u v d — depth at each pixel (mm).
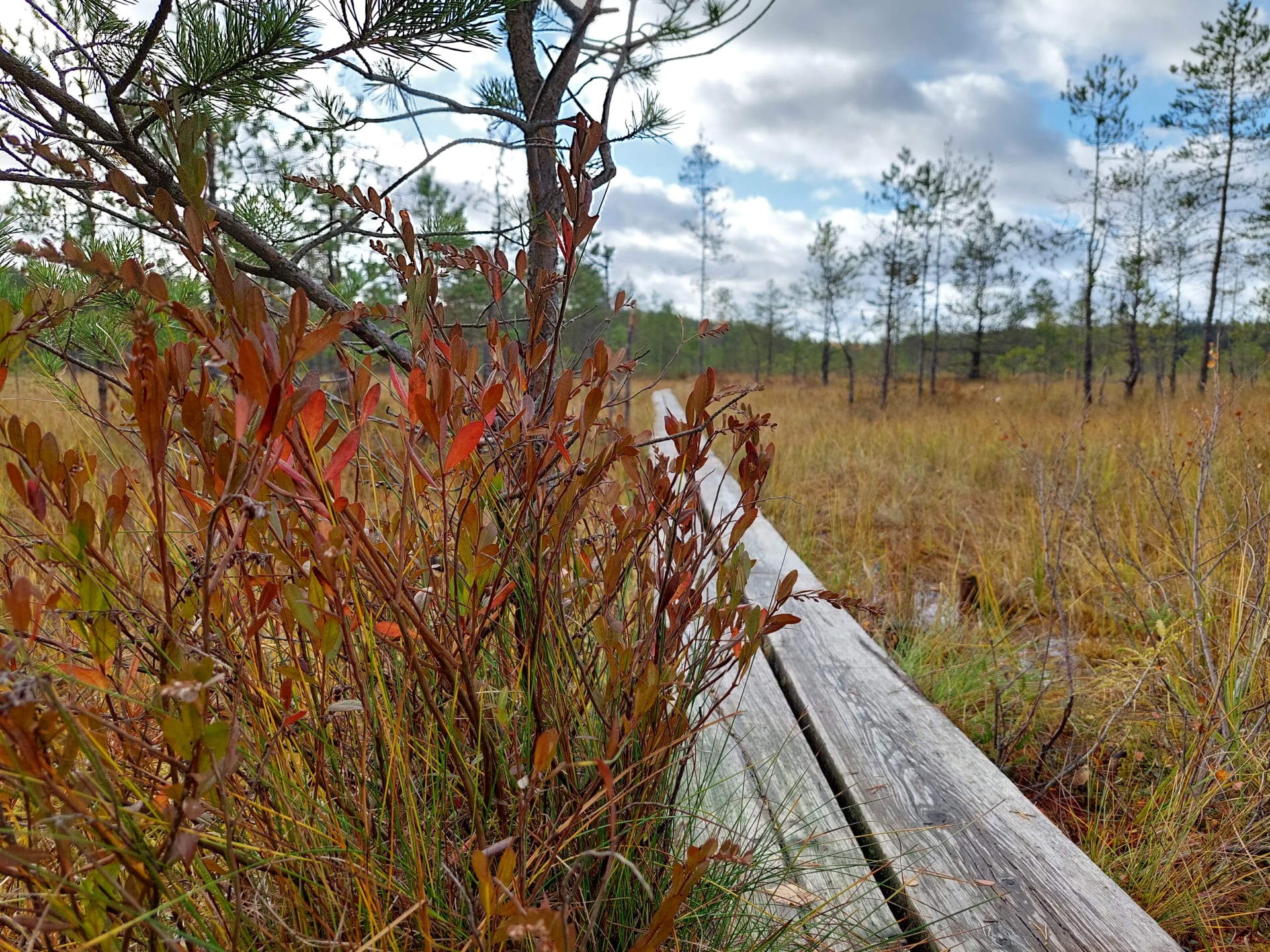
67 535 739
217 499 792
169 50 1399
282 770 947
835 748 1996
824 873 1536
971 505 6367
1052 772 2547
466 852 1030
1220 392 2926
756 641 1123
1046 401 17438
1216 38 16188
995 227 23844
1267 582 2754
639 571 1258
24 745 620
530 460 1033
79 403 989
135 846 684
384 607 990
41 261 1545
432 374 875
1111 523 4625
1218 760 2213
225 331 754
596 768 1161
